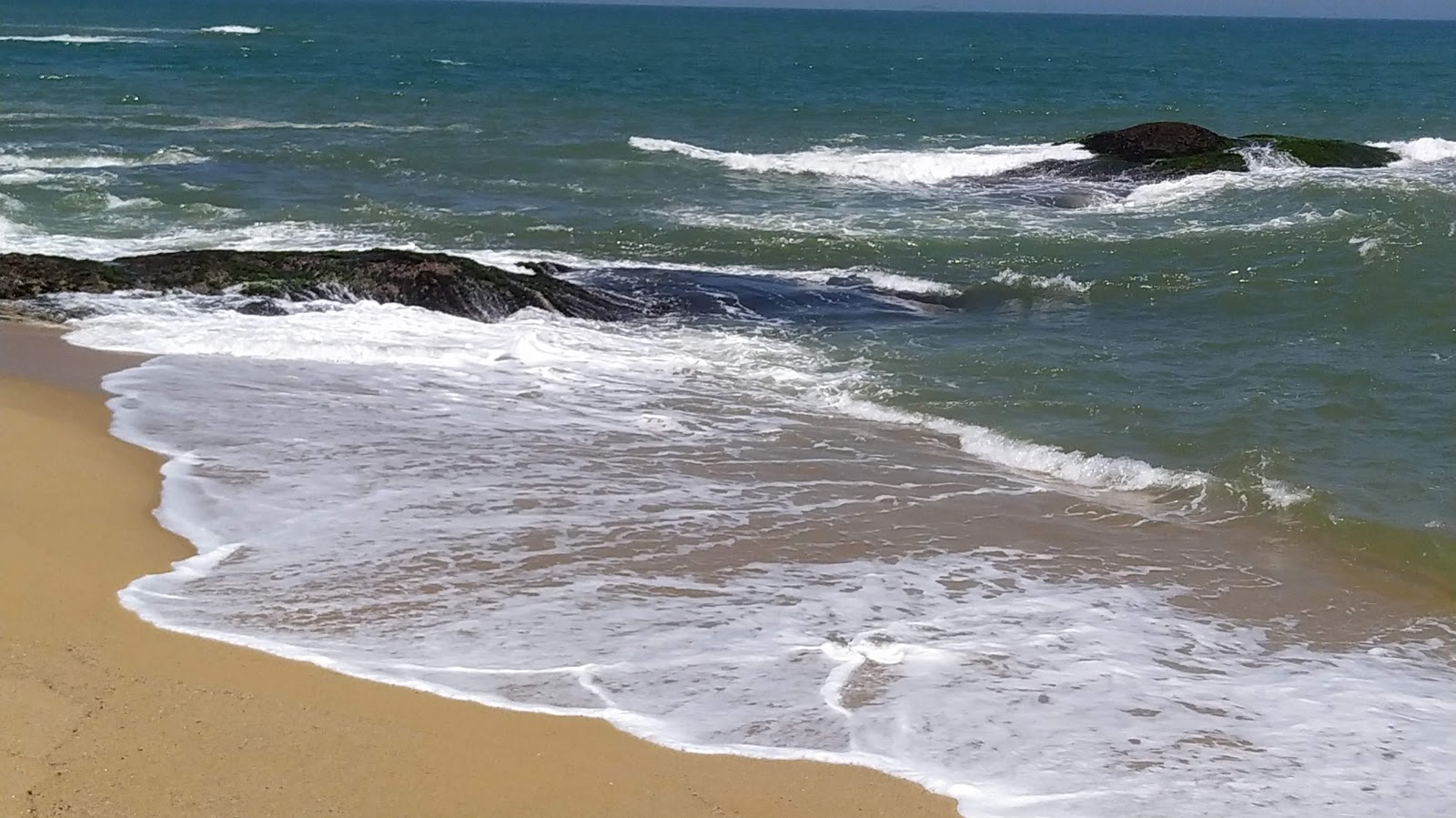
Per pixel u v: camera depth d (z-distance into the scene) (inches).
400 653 279.4
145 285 594.2
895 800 233.1
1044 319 637.9
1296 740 263.7
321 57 2571.4
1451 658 309.6
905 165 1116.5
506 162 1137.4
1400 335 591.5
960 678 282.2
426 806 222.4
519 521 360.2
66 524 339.9
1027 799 236.4
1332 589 346.9
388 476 392.5
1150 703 276.1
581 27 5359.3
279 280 601.0
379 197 937.5
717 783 235.9
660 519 367.9
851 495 397.1
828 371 538.3
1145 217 901.2
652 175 1093.1
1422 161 1157.1
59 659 265.4
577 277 675.4
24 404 441.1
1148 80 2422.5
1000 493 407.5
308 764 232.1
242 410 450.9
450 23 5374.0
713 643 292.0
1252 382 520.7
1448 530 383.9
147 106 1499.8
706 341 581.0
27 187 885.2
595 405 482.3
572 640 290.2
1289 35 6195.9
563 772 236.1
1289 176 1030.4
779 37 4729.3
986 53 3671.3
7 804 213.5
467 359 533.6
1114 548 367.6
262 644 279.6
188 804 217.5
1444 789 247.0
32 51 2347.4
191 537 339.3
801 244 802.2
